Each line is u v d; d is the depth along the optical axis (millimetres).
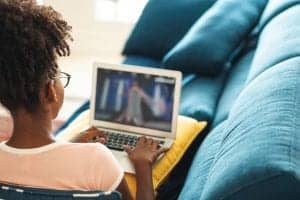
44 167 921
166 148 1425
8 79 905
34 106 929
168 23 2412
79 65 3035
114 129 1563
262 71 1395
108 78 1576
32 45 908
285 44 1441
